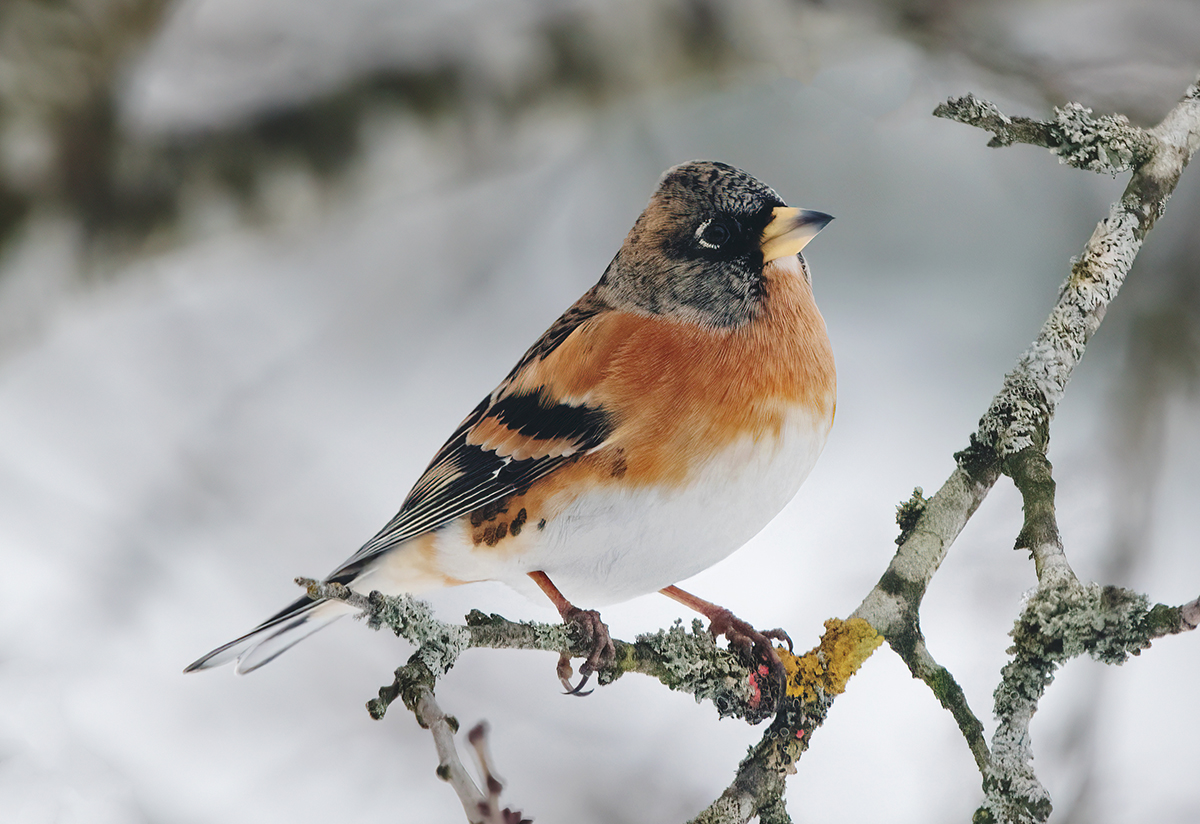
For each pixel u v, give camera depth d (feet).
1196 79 22.38
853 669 19.93
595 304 26.04
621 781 30.53
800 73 35.29
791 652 20.63
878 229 38.88
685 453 22.86
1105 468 31.40
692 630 20.75
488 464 23.91
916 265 38.78
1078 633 17.87
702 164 25.23
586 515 23.32
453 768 14.49
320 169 34.91
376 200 35.91
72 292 34.63
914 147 38.45
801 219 23.62
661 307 24.11
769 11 34.35
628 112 38.65
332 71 35.88
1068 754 26.61
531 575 24.16
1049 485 19.53
